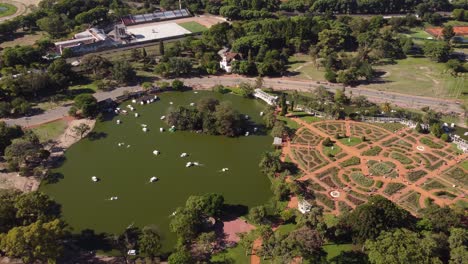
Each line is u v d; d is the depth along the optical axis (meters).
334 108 177.50
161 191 137.62
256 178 143.88
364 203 128.12
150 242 108.88
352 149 156.75
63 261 111.19
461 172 142.75
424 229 112.06
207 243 111.12
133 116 181.88
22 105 180.00
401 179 140.25
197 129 171.38
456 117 177.88
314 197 132.25
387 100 192.62
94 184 141.00
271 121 171.50
